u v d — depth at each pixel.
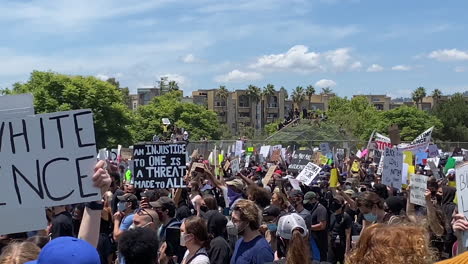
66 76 63.25
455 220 5.03
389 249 2.45
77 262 2.80
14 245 3.89
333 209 10.99
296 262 4.44
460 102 91.19
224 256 6.31
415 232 2.51
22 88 63.19
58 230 6.43
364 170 19.47
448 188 8.82
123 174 18.36
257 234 5.87
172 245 6.98
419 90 120.94
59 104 62.66
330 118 89.25
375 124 87.75
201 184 12.19
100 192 4.02
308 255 4.48
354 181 13.38
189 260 5.75
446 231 6.43
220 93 137.50
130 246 4.34
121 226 7.82
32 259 3.76
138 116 83.69
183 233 5.84
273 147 28.66
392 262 2.42
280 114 142.38
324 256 9.54
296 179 13.20
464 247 4.94
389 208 7.94
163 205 7.29
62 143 4.04
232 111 140.00
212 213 6.70
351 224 10.09
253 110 140.75
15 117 4.05
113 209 10.62
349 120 88.06
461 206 5.27
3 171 4.03
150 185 10.52
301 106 148.88
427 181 8.30
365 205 7.92
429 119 88.31
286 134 44.53
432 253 2.52
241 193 10.41
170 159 10.52
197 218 5.78
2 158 4.03
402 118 87.69
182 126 85.38
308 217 8.73
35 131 4.04
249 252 5.74
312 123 46.75
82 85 63.16
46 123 4.04
